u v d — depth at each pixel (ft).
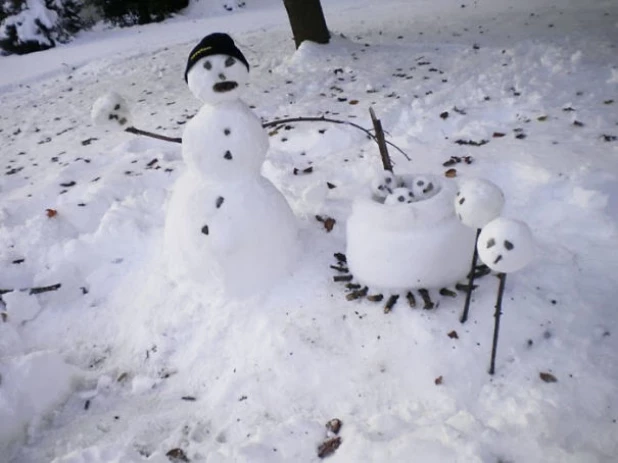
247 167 8.91
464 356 8.09
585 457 6.35
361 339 8.62
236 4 46.70
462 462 6.34
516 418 7.09
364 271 9.00
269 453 7.23
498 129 14.29
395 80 19.97
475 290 8.88
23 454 8.25
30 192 15.01
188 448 7.84
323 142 14.96
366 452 6.84
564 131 13.58
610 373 7.60
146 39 38.83
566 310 8.54
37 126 22.67
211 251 9.05
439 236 8.40
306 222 11.02
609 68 17.31
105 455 7.74
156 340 9.73
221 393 8.55
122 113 9.23
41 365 9.02
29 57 38.50
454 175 12.01
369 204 8.62
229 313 9.52
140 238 11.75
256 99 19.95
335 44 25.34
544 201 10.91
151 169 14.79
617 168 11.25
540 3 30.48
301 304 9.34
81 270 11.73
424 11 33.47
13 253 12.11
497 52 21.50
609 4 27.94
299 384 8.36
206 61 8.14
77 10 44.52
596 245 9.71
